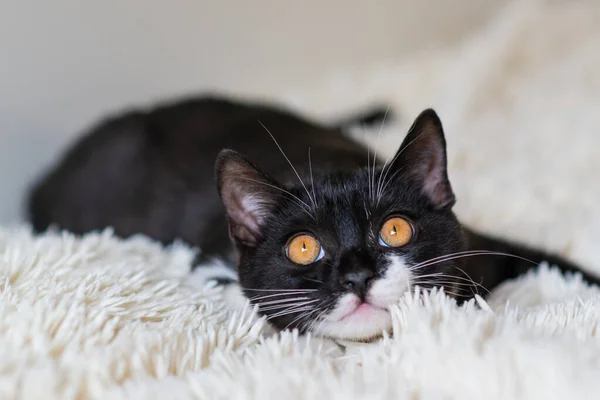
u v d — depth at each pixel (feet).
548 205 1.58
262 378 0.94
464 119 2.02
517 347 0.93
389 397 0.90
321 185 1.22
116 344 0.99
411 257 1.14
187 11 2.08
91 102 1.98
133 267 1.21
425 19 2.60
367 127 1.99
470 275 1.24
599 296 1.11
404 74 2.28
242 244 1.24
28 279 1.10
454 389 0.92
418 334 0.98
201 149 1.65
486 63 2.16
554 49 2.29
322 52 2.42
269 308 1.16
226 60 2.22
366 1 2.45
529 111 2.03
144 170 1.69
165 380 0.95
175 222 1.60
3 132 1.84
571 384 0.88
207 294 1.19
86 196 1.74
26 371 0.92
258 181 1.20
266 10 2.24
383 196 1.18
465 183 1.66
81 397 0.93
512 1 2.55
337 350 1.09
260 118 1.70
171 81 2.11
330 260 1.15
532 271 1.31
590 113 1.94
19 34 1.83
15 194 1.88
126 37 1.99
